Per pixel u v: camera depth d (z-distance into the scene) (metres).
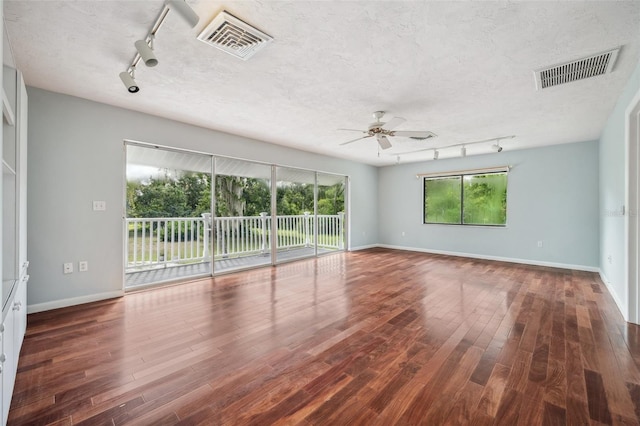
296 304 3.18
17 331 1.86
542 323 2.69
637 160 2.75
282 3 1.71
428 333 2.47
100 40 2.11
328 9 1.76
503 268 5.10
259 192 5.27
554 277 4.45
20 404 1.56
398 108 3.43
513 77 2.64
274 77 2.67
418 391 1.70
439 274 4.62
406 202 7.37
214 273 4.47
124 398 1.62
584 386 1.74
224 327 2.57
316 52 2.24
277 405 1.58
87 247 3.23
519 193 5.68
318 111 3.54
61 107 3.06
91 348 2.19
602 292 3.68
